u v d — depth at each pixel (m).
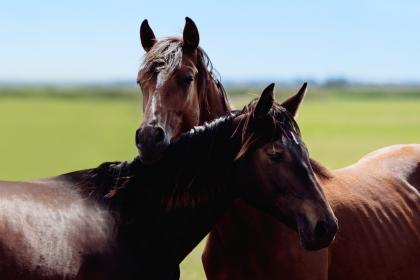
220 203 6.86
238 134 6.62
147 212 6.62
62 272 5.72
